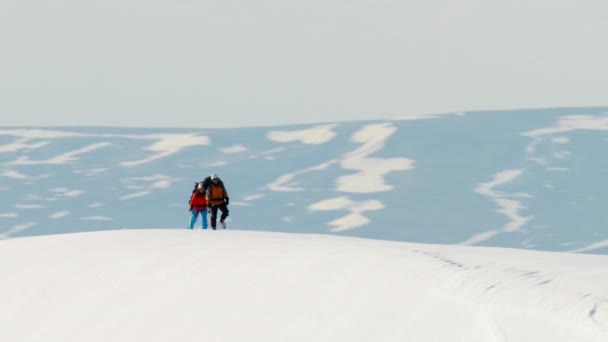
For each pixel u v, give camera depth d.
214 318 18.55
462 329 15.39
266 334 17.27
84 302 21.11
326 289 18.70
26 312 21.44
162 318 19.23
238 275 20.62
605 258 20.72
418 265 19.39
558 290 16.31
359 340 16.06
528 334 14.41
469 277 17.86
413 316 16.41
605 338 13.62
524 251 22.47
